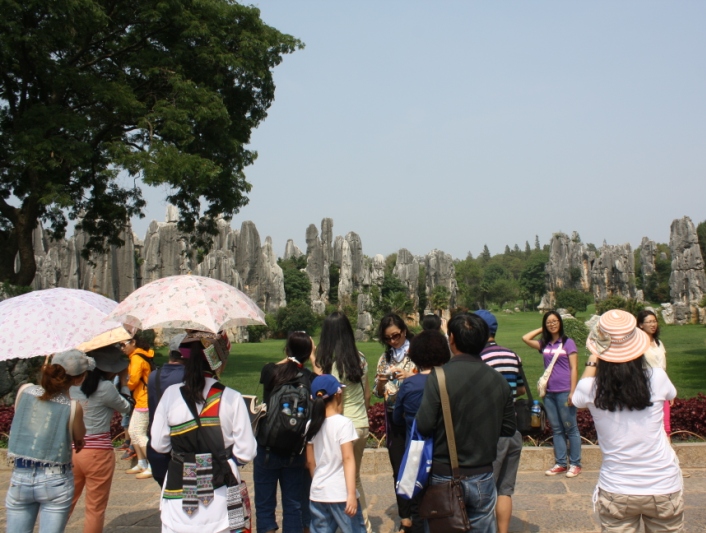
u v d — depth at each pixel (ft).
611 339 15.16
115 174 70.49
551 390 29.30
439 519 15.30
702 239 283.38
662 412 15.15
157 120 75.46
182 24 77.77
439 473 15.75
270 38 84.02
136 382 31.01
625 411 14.94
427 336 18.80
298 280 283.18
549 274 400.47
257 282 263.08
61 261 200.34
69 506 17.98
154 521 25.05
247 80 85.61
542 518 23.75
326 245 312.09
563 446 29.50
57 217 83.71
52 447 17.57
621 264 354.13
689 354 117.91
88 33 73.36
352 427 17.89
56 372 17.79
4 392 54.70
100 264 196.95
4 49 64.44
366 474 30.86
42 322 19.70
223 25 82.17
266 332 221.46
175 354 19.84
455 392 15.75
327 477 17.70
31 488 17.47
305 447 19.38
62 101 77.82
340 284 299.79
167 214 221.66
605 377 15.11
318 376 18.20
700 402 36.42
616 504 15.02
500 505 19.43
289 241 343.67
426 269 345.31
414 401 18.58
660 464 14.82
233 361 121.49
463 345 16.60
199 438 15.49
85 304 21.18
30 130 66.80
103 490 20.08
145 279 215.72
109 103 72.49
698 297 263.49
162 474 18.81
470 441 15.67
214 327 15.70
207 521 15.20
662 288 353.10
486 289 400.67
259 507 19.81
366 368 21.39
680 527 15.03
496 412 15.93
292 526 19.44
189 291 17.26
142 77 80.79
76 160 67.56
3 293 59.16
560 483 28.12
